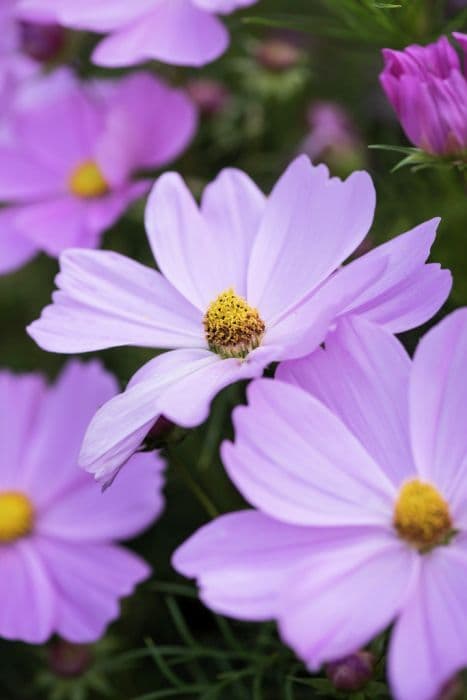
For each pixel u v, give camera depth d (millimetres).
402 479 421
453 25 518
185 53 556
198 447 578
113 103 596
